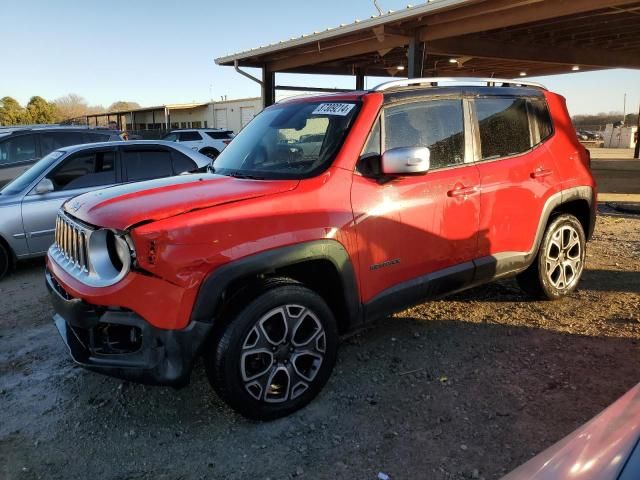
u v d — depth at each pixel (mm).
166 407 3318
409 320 4539
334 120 3564
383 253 3443
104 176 6762
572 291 5102
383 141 3547
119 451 2889
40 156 9062
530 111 4496
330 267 3246
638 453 1345
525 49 14805
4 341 4414
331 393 3395
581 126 67812
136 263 2727
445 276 3816
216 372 2900
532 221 4383
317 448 2857
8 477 2691
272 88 16766
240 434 3004
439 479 2596
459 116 3967
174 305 2736
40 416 3258
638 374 3559
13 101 72188
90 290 2861
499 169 4105
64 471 2732
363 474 2646
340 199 3248
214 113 39562
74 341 3176
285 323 3061
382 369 3697
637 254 6629
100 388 3586
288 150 3668
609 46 15906
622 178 15703
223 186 3232
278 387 3139
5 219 6180
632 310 4668
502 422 3049
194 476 2668
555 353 3887
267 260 2928
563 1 9312
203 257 2773
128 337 2918
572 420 3047
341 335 3502
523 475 1469
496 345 4039
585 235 5062
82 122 52562
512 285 5414
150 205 2904
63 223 3471
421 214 3615
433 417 3117
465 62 18375
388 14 10797
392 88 3711
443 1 9641
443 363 3771
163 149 7227
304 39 13086
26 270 6727
